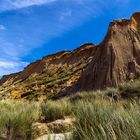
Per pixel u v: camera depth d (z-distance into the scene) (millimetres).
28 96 53531
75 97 17828
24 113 7535
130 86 16609
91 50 78562
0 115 6738
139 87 16172
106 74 36156
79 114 5266
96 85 35719
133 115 3621
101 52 40875
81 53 81188
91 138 3484
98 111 5008
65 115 9906
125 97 15281
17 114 6973
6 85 102688
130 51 39188
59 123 7809
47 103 11547
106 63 38031
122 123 3498
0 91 86750
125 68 36406
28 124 6789
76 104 10500
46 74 83875
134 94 15352
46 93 52969
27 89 64312
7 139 5953
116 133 3465
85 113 5070
